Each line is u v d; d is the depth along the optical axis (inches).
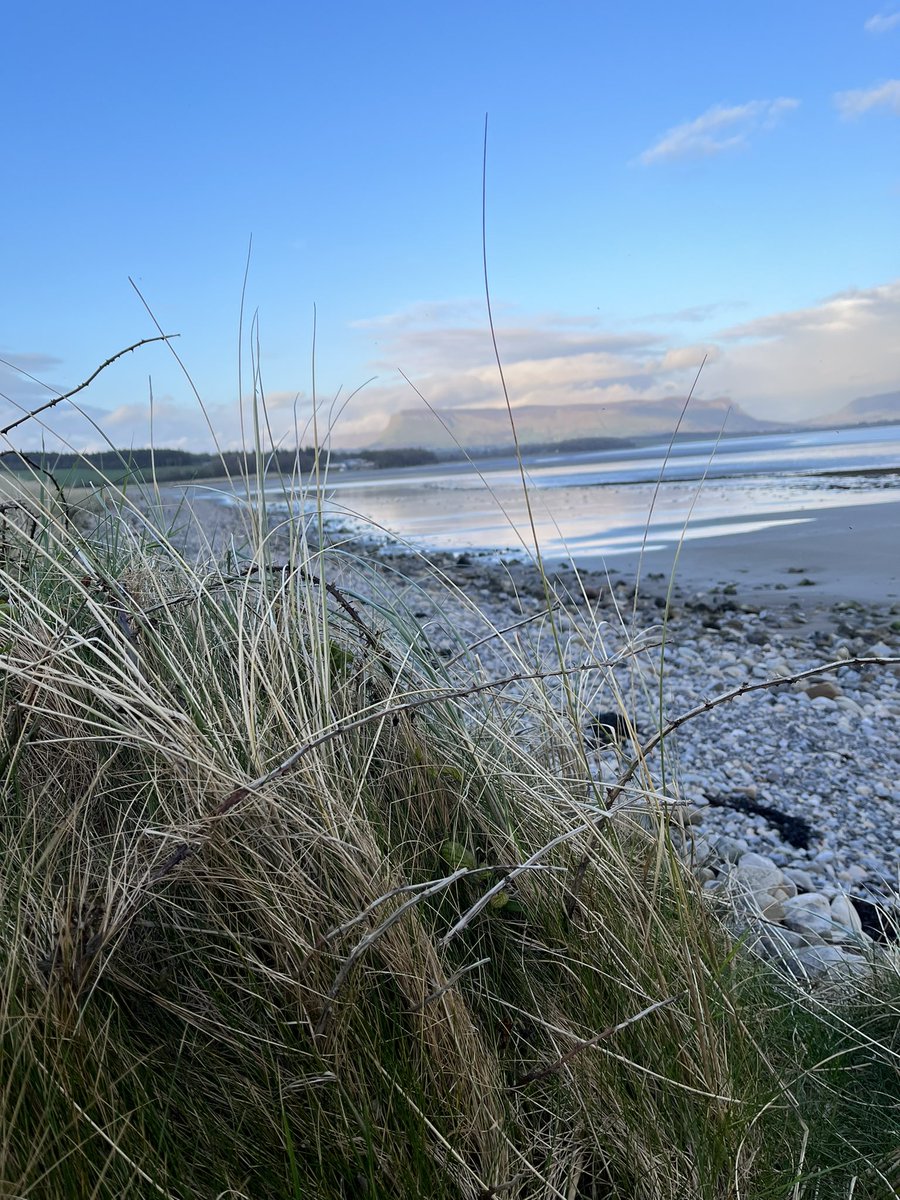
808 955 106.4
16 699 85.8
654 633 331.6
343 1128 59.1
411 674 101.4
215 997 65.4
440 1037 64.1
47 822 77.9
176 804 75.2
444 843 81.5
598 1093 67.7
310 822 71.3
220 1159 57.2
